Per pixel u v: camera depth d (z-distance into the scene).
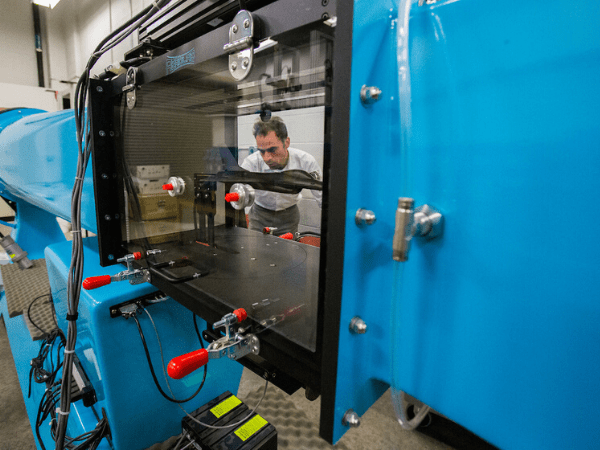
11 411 1.51
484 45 0.34
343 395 0.42
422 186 0.40
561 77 0.30
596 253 0.30
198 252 0.84
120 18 3.46
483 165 0.35
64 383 0.81
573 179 0.31
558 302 0.33
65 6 4.65
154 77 0.69
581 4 0.28
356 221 0.38
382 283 0.45
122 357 0.91
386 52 0.39
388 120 0.41
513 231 0.34
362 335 0.44
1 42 4.48
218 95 0.75
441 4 0.36
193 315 1.03
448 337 0.40
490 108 0.34
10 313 1.46
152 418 1.02
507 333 0.36
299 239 0.88
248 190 0.70
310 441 1.25
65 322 1.21
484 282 0.37
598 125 0.29
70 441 0.95
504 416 0.37
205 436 0.94
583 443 0.33
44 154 1.16
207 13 0.66
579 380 0.32
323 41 0.44
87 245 1.23
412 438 1.38
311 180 0.63
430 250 0.40
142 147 0.85
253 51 0.47
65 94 5.10
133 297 0.89
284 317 0.53
